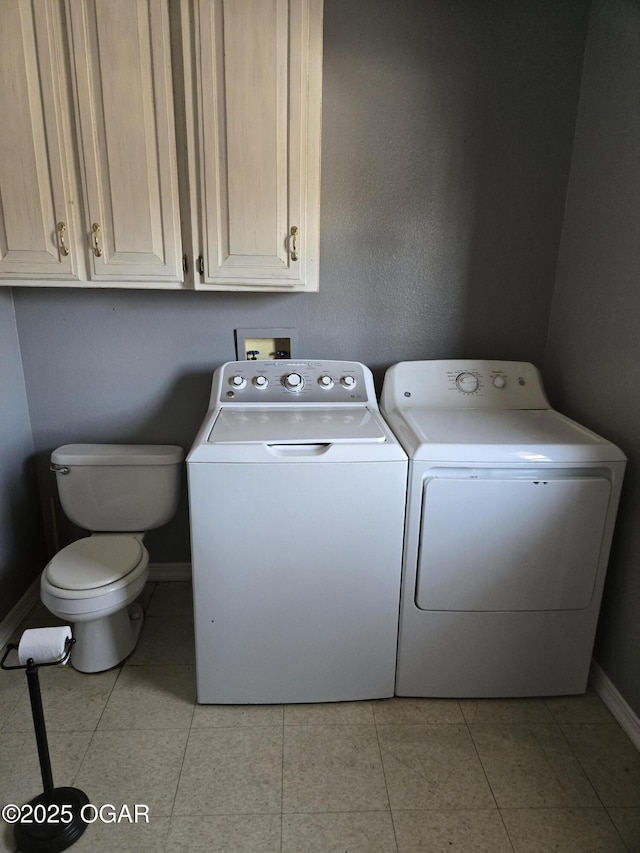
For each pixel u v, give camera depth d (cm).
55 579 180
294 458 159
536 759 164
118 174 176
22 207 178
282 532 164
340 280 215
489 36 195
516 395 207
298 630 174
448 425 183
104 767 158
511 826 145
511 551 170
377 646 178
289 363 205
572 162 205
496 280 218
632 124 170
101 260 183
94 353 220
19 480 217
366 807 149
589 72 194
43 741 136
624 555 177
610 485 166
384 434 171
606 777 159
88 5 163
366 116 199
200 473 158
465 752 166
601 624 191
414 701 185
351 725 175
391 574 171
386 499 164
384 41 193
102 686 188
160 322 217
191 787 153
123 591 182
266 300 216
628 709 173
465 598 174
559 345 215
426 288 217
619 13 175
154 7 164
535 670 183
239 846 138
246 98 171
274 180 178
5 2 162
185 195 180
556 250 215
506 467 165
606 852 139
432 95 199
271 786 154
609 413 183
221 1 164
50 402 224
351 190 206
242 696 180
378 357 224
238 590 169
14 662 198
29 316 214
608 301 183
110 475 212
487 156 205
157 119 173
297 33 167
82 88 169
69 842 137
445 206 209
